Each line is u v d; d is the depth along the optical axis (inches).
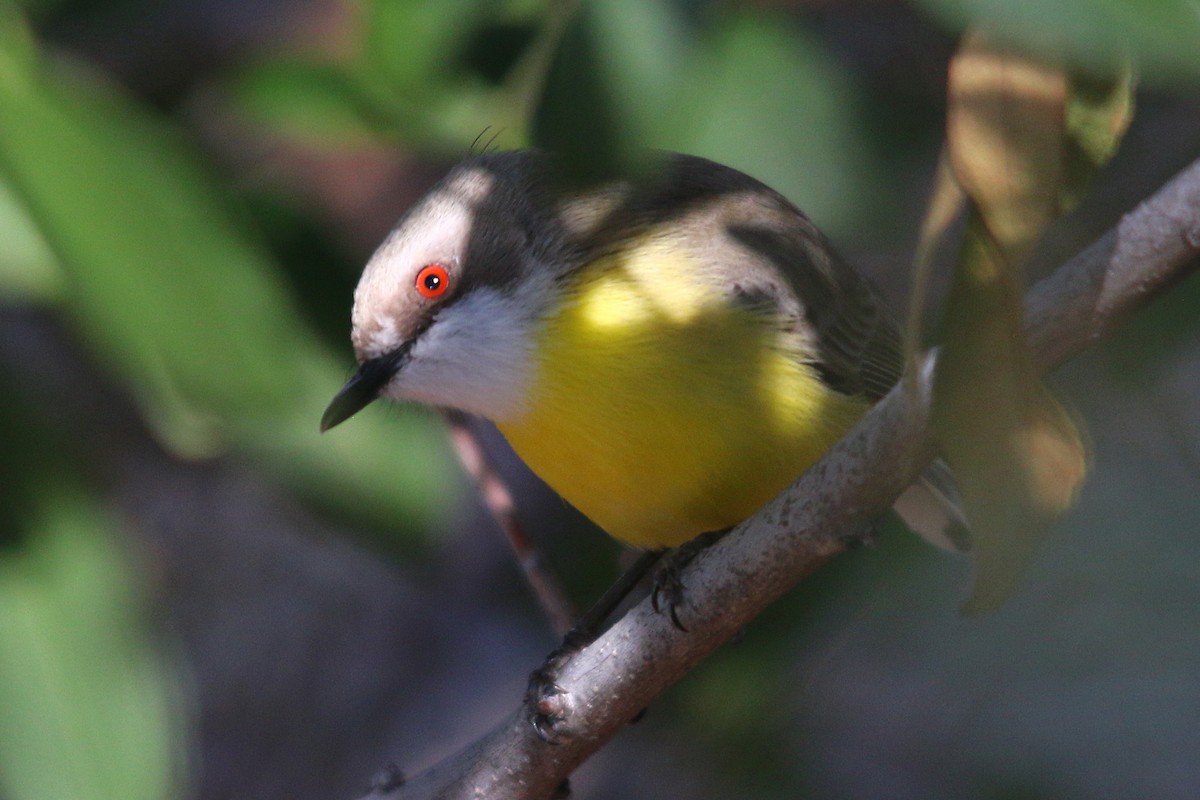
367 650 474.9
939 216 162.9
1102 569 356.5
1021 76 160.7
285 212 353.4
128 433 459.2
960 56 160.9
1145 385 376.2
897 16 380.5
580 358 290.7
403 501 316.2
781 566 230.4
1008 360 169.6
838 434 301.7
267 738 466.0
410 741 459.2
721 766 378.3
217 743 464.8
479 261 303.4
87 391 443.8
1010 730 396.5
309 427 311.4
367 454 315.9
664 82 211.6
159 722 280.2
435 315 303.0
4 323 430.6
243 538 488.4
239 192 344.5
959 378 170.7
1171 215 181.0
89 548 290.0
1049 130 161.8
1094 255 184.9
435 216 310.7
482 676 466.3
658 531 303.1
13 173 227.0
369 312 308.0
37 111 229.5
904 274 445.1
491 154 323.9
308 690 471.5
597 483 297.0
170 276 229.6
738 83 303.7
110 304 225.8
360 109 309.1
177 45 375.6
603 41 207.0
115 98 241.3
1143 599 355.9
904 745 403.5
